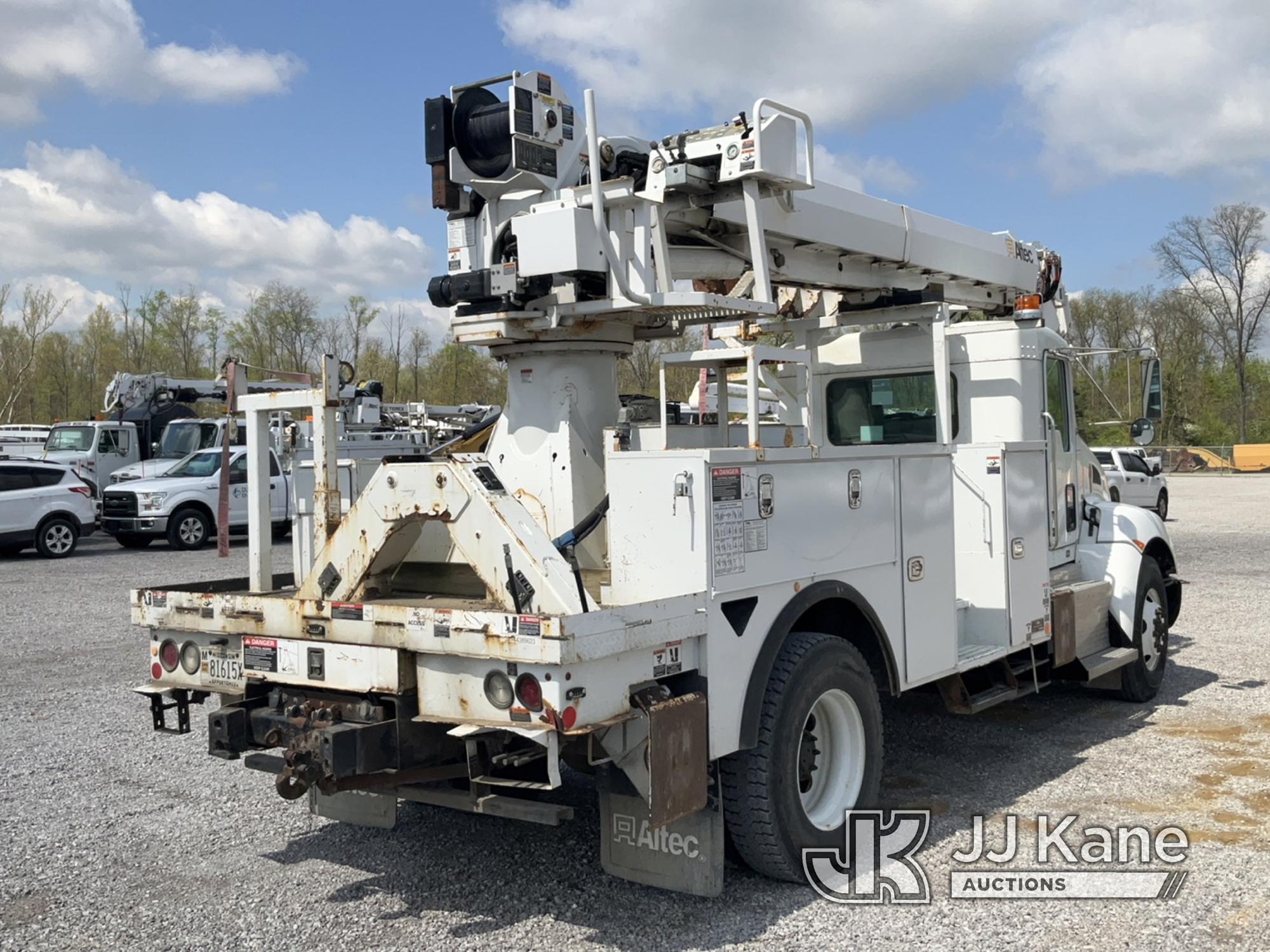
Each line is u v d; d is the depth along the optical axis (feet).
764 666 13.60
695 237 17.29
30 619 38.68
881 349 22.80
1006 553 19.49
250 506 15.51
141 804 18.28
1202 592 42.11
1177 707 24.12
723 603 13.08
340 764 11.96
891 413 22.91
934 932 12.73
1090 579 24.29
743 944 12.49
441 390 140.67
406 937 12.87
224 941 12.85
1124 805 17.30
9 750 21.70
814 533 14.61
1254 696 25.08
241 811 17.89
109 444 82.07
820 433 23.63
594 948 12.47
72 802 18.38
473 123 15.10
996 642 19.54
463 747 13.08
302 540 16.76
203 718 24.40
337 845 16.20
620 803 13.66
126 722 24.06
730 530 13.12
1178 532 68.64
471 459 13.01
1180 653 30.30
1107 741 21.30
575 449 15.49
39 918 13.57
